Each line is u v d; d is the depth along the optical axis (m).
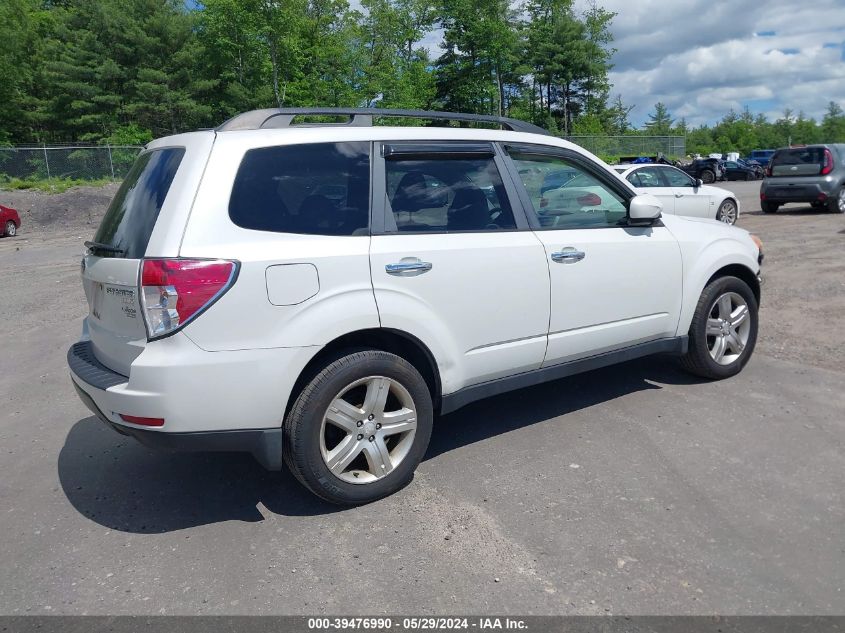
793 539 3.09
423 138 3.84
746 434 4.21
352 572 2.97
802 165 16.66
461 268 3.74
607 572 2.89
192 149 3.29
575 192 4.45
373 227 3.54
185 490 3.84
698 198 13.99
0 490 3.91
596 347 4.44
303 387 3.37
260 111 3.56
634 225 4.58
